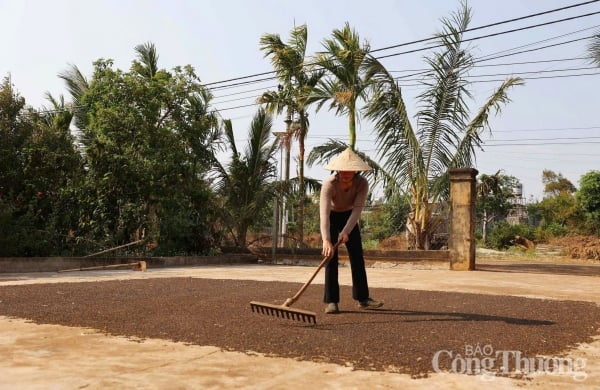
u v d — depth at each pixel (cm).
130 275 1019
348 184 516
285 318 473
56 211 1306
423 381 295
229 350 361
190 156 1547
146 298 602
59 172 1320
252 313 502
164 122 1560
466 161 1406
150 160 1422
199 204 1586
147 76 1630
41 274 1047
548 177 5469
